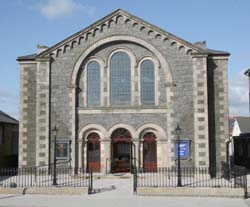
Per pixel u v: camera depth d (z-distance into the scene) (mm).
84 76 34438
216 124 33375
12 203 21000
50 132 33500
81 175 32219
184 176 32219
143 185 25938
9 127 46469
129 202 21281
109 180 30562
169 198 22672
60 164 33281
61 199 22266
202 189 23500
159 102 33812
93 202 21281
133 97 34062
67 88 34000
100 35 34375
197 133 32531
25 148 33906
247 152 44531
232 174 30656
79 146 33719
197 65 33188
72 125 33656
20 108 34250
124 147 34531
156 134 33656
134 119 33812
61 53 34344
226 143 33125
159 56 33812
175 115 33250
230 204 20688
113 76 34438
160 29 33875
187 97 33250
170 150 32938
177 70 33594
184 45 33562
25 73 34656
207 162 32156
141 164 33469
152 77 34188
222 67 33906
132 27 34250
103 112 34000
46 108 33594
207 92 33156
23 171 33344
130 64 34406
